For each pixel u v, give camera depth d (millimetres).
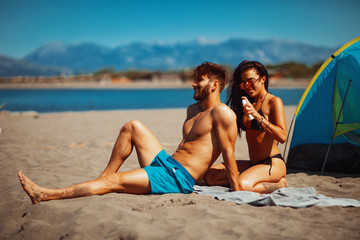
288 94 47250
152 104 32938
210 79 3232
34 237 2396
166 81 172250
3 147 7457
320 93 4969
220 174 3590
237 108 3771
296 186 3926
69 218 2605
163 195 3162
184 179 3207
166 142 8188
